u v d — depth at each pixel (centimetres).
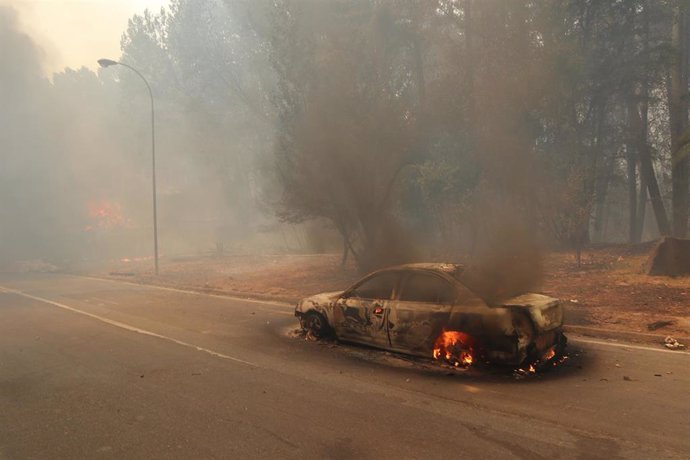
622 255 1616
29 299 1459
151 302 1305
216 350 734
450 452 376
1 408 501
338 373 594
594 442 389
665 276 1223
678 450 373
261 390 537
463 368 591
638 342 718
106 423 452
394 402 488
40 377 611
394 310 651
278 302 1249
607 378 552
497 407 468
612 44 2184
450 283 617
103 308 1213
